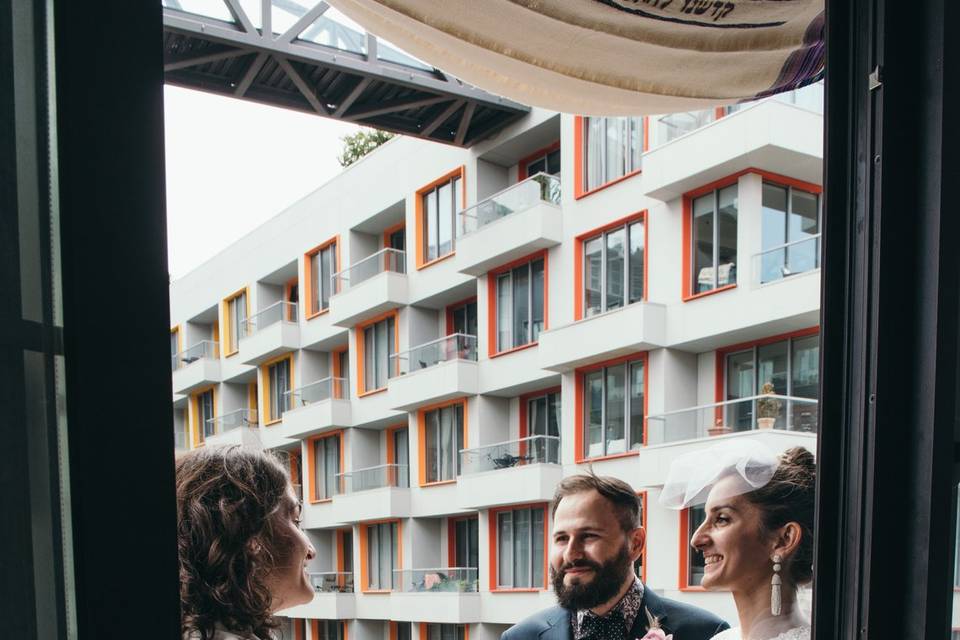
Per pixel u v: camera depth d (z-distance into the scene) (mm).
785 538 1638
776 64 2260
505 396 14562
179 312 24609
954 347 1250
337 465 18375
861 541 1277
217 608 958
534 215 13008
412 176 16625
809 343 10281
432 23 2062
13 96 614
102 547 629
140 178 654
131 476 642
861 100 1300
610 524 1805
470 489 13703
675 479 1701
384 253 16875
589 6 2025
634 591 1840
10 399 603
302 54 11766
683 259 11164
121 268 644
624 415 11891
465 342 14836
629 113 2434
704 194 11070
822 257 1322
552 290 13180
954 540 1263
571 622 1874
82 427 625
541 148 14875
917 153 1268
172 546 655
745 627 1667
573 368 12484
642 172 11297
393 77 12641
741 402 9828
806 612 1682
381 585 16641
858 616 1278
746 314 10336
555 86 2299
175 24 10859
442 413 15516
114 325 640
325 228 19078
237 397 22688
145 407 649
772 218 10672
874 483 1256
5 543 596
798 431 9422
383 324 17484
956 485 1268
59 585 621
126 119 649
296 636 18250
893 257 1260
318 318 19125
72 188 627
